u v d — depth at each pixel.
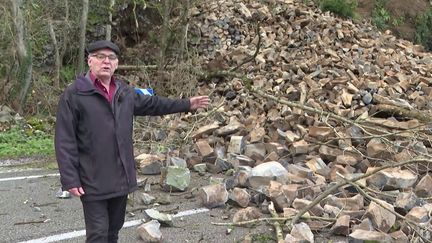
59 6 12.50
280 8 13.48
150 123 8.38
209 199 4.71
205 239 3.94
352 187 4.77
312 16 13.02
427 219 3.95
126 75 11.76
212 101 9.71
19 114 10.69
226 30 12.88
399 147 5.62
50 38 12.70
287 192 4.51
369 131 6.41
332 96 8.27
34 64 12.41
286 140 6.42
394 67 10.30
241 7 13.51
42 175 6.36
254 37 12.30
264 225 4.21
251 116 7.92
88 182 2.91
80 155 2.94
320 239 3.91
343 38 12.10
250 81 8.48
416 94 8.32
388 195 4.40
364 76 9.36
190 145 6.96
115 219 3.15
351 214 4.15
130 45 13.29
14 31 11.05
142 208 4.70
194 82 10.08
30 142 8.73
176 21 10.69
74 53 12.86
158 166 6.01
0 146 8.37
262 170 5.04
